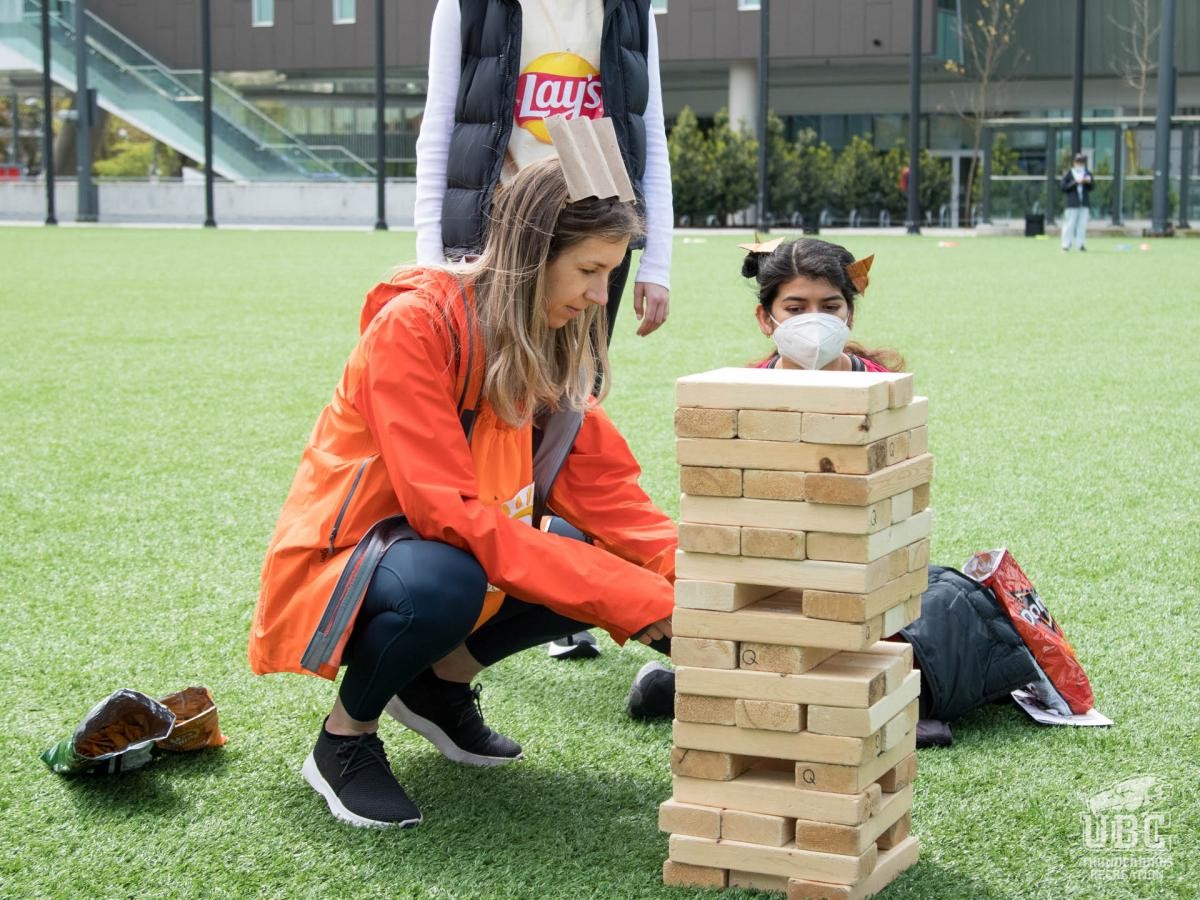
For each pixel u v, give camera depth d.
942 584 2.73
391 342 2.25
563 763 2.61
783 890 2.05
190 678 3.02
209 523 4.29
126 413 6.18
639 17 3.20
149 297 12.07
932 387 6.91
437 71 3.15
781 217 30.80
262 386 6.96
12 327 9.60
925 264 16.84
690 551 2.02
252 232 26.50
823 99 36.56
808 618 1.97
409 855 2.22
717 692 2.03
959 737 2.66
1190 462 5.07
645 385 6.82
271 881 2.14
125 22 36.28
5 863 2.19
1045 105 36.09
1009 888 2.08
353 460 2.31
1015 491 4.62
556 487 2.55
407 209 31.09
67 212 33.56
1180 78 35.16
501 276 2.26
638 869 2.16
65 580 3.70
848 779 1.98
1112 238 24.80
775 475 1.95
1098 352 8.24
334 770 2.37
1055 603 3.44
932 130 36.34
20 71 34.56
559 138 2.22
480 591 2.25
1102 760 2.54
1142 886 2.08
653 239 3.33
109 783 2.49
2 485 4.77
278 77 37.59
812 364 2.32
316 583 2.26
